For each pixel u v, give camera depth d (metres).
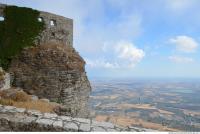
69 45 41.97
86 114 37.97
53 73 34.44
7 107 12.77
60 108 22.25
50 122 10.91
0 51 34.97
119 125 11.60
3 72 30.11
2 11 36.00
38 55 35.56
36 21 37.84
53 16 39.72
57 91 33.81
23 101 21.83
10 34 35.94
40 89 33.53
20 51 36.16
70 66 35.66
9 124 10.61
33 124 10.63
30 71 34.53
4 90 25.12
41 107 20.64
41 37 38.06
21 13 36.88
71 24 42.97
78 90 35.72
